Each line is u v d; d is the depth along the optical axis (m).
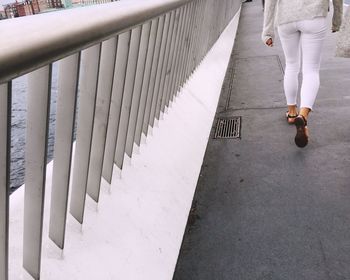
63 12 1.01
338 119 3.73
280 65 6.32
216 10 5.57
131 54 1.79
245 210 2.47
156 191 2.17
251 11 15.70
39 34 0.80
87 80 1.38
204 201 2.63
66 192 1.31
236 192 2.69
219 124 4.05
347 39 2.79
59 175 1.31
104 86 1.51
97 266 1.46
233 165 3.10
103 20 1.10
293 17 3.24
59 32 0.87
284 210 2.42
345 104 4.12
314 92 3.23
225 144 3.52
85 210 1.62
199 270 1.99
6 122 0.93
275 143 3.39
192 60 3.98
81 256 1.45
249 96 4.93
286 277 1.88
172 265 1.85
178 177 2.52
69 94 1.22
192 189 2.60
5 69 0.70
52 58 0.86
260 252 2.07
